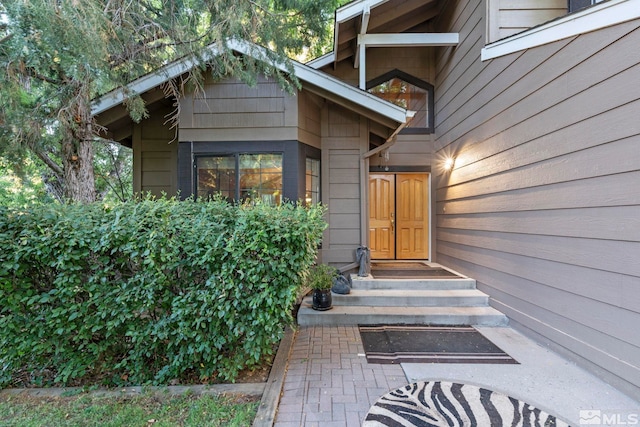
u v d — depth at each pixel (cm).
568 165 278
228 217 261
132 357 253
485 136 416
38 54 262
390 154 627
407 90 634
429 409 214
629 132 225
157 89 461
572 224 275
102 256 248
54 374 266
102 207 265
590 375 255
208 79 455
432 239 619
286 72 428
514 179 354
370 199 635
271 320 250
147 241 242
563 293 286
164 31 344
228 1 331
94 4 267
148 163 530
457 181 511
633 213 223
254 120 455
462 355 294
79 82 318
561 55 285
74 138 376
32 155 386
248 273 243
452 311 385
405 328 364
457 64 508
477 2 433
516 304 354
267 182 454
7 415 214
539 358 286
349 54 599
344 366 275
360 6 470
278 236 243
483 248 425
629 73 225
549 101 300
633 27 223
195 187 457
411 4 548
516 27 398
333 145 518
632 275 224
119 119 474
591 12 254
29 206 253
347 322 379
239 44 384
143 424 204
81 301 253
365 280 451
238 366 255
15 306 242
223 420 207
